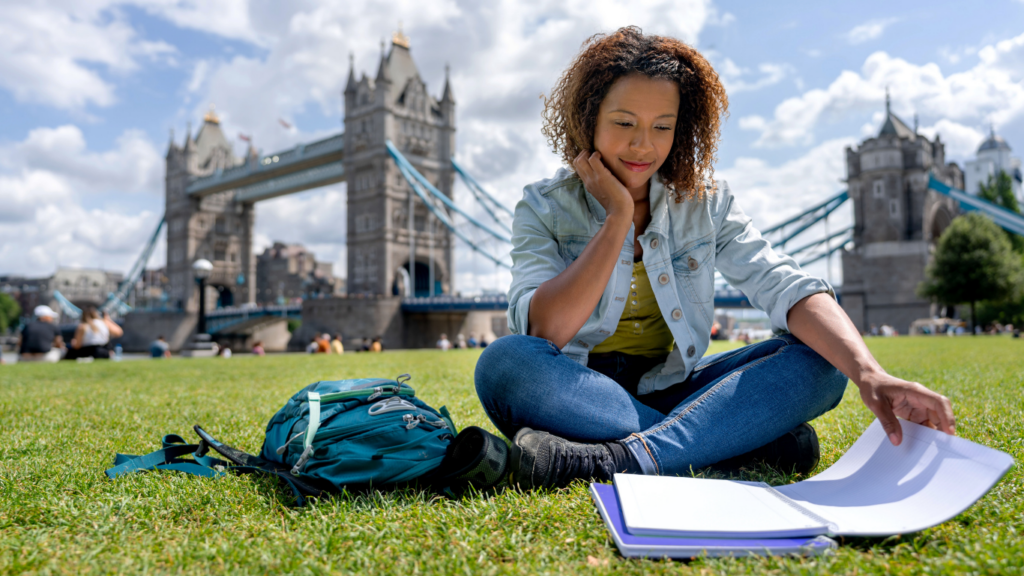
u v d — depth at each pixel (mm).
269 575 1422
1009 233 58781
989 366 7672
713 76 2246
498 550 1530
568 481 1963
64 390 6336
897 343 22953
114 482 2287
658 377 2400
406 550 1541
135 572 1424
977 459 1368
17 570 1458
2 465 2629
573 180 2391
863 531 1396
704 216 2377
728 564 1364
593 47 2197
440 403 4461
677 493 1609
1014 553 1331
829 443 2783
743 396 2010
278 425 2461
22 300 149250
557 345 2131
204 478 2281
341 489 2020
